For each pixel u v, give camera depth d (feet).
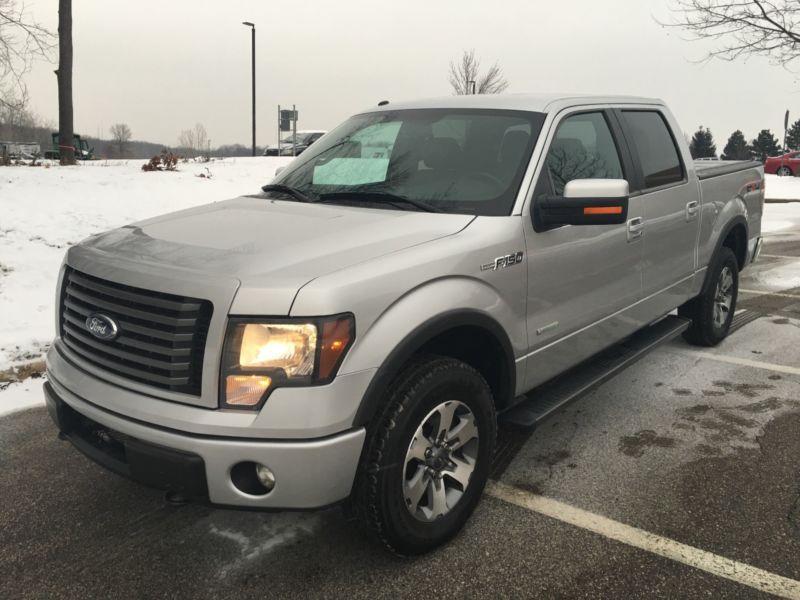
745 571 8.96
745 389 15.62
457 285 9.25
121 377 8.59
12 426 13.67
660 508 10.51
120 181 44.27
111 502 10.85
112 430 8.48
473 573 8.97
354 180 11.97
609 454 12.41
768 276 29.53
